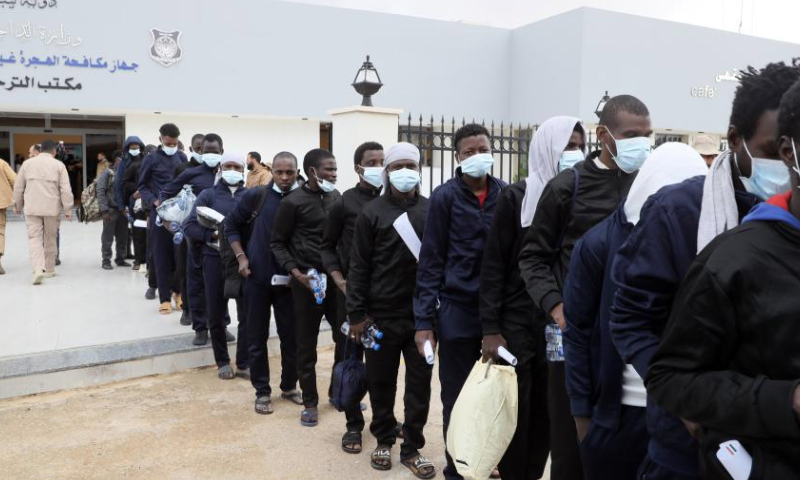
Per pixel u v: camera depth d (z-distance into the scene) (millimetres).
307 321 4344
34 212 8352
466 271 3258
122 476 3598
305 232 4324
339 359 4492
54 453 3887
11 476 3580
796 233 1259
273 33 18500
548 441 3156
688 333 1354
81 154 19297
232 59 18094
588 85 19891
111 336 5805
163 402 4789
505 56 21969
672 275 1655
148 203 7086
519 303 3016
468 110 21391
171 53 17391
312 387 4395
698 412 1314
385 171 3701
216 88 17969
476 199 3250
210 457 3859
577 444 2477
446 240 3287
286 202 4297
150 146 9172
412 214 3574
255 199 4602
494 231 2982
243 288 4836
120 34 16844
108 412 4570
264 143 19297
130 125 17938
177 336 5809
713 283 1311
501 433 2803
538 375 3072
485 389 2822
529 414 3105
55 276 9008
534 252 2602
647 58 20875
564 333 2176
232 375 5363
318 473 3660
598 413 2043
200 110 17859
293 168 4535
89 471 3654
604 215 2459
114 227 9773
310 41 18938
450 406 3326
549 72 20766
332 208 4109
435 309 3312
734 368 1338
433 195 3311
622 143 2348
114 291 8000
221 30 17891
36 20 15977
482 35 21453
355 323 3654
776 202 1325
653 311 1663
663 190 1742
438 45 20703
